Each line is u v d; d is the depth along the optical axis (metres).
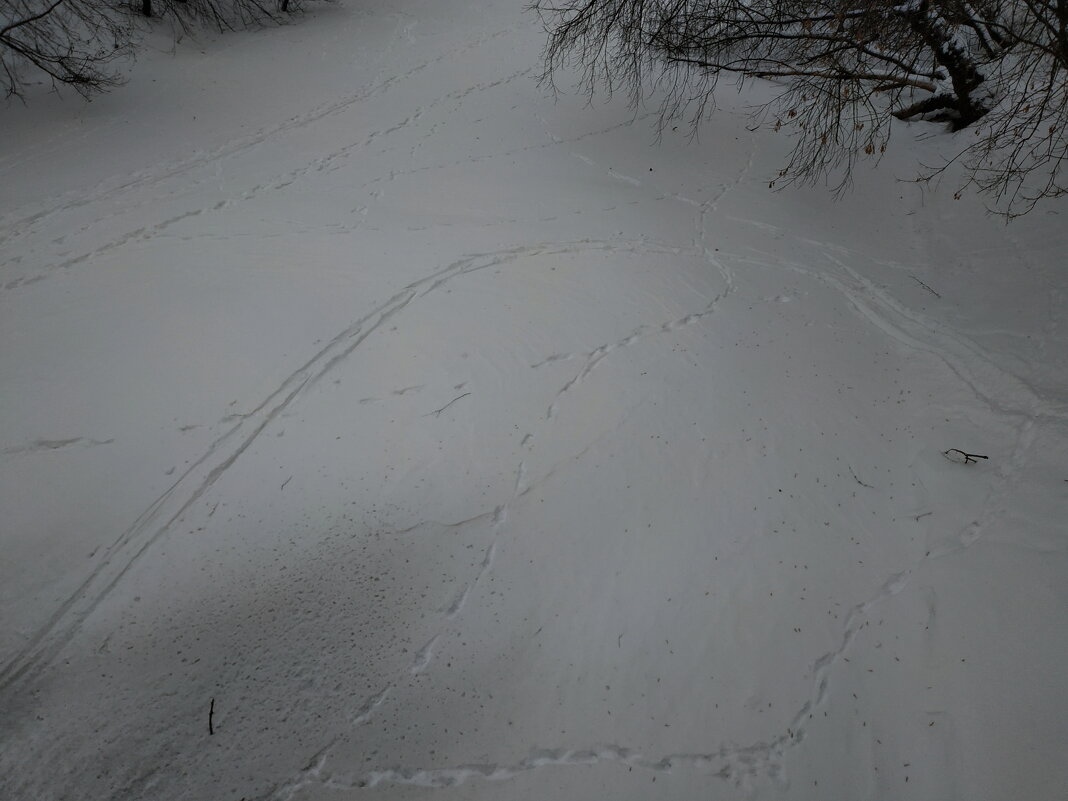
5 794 3.34
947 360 6.08
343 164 9.27
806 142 10.18
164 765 3.50
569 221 8.09
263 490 4.75
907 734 3.71
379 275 6.76
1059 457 4.70
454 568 4.43
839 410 5.60
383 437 5.15
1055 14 5.93
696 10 8.60
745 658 4.09
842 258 7.82
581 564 4.50
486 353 5.90
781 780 3.61
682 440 5.27
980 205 8.33
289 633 4.05
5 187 8.09
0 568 4.13
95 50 11.34
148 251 6.96
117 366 5.46
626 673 4.02
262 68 12.26
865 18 7.34
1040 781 3.33
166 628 4.00
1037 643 3.82
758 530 4.72
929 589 4.30
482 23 14.88
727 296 6.91
